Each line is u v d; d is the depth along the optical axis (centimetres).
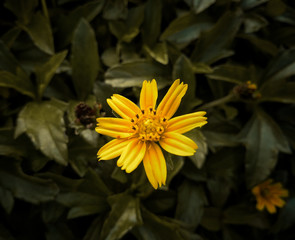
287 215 17
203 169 15
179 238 14
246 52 17
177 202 15
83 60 14
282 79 16
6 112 14
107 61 15
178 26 15
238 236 16
